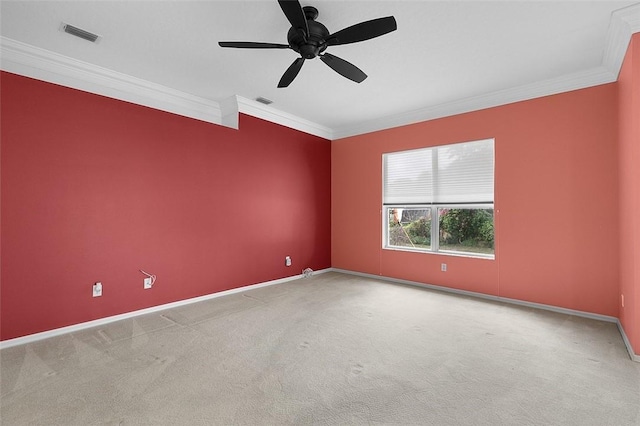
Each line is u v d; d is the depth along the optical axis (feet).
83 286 10.42
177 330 10.20
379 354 8.51
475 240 14.62
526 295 12.66
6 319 9.05
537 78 11.87
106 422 5.80
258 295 14.26
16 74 9.27
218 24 8.55
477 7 7.81
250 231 15.33
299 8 6.63
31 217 9.48
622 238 9.86
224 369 7.72
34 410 6.13
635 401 6.38
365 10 7.97
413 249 16.40
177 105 13.38
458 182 14.71
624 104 9.28
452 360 8.16
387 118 16.83
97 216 10.74
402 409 6.17
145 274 11.82
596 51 9.86
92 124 10.67
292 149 17.28
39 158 9.62
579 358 8.25
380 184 17.34
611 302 10.84
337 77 11.89
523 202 12.68
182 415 5.99
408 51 9.94
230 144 14.51
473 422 5.79
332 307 12.53
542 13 8.04
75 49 9.75
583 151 11.37
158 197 12.22
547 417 5.91
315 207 18.60
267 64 10.87
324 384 7.06
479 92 13.30
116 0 7.51
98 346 9.02
